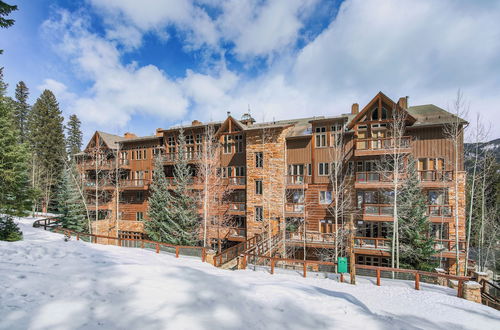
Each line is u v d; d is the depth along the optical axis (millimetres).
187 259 13969
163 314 5875
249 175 25156
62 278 7465
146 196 31672
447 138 19812
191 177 27031
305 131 25266
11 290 6246
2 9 10242
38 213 39562
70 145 55188
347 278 12578
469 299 9969
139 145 33000
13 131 18625
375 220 19938
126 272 8523
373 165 21984
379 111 21109
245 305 6977
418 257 17734
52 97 43781
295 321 6352
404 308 8602
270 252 19500
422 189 20656
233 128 26891
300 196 24406
